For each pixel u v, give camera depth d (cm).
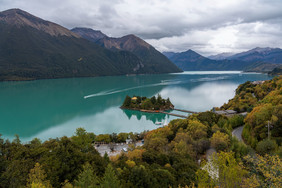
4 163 4019
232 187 2173
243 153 4153
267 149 4203
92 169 3462
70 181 3366
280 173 2142
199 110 15850
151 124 12344
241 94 15388
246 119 6556
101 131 10962
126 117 13975
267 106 6275
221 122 7238
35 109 15850
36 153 4381
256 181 2156
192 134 6081
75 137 6272
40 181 2941
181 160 4288
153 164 4078
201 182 2302
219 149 4581
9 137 9956
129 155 4878
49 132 10756
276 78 15512
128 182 3198
